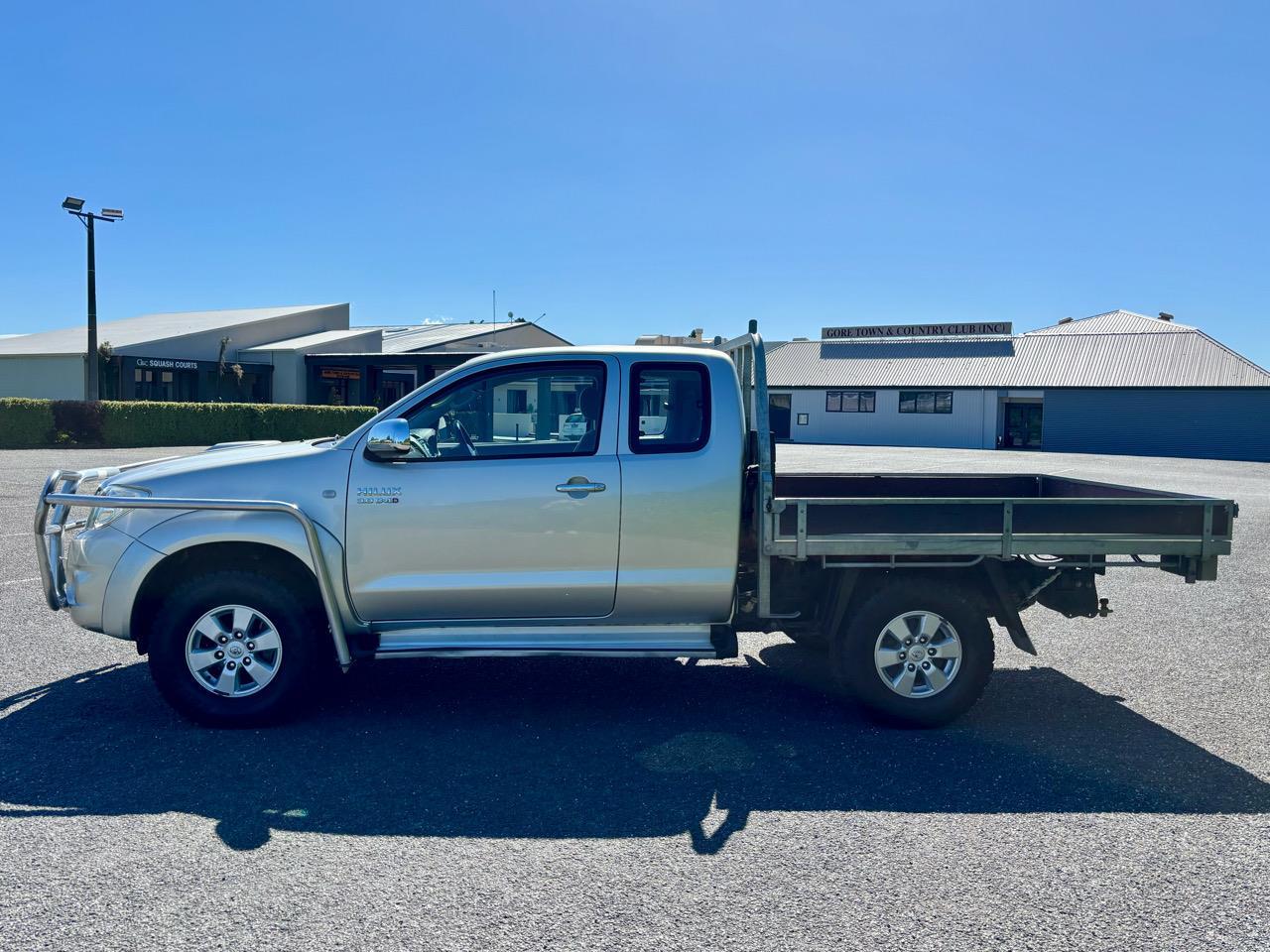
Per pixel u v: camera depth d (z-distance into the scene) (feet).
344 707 19.01
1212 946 10.61
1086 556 18.62
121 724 17.72
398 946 10.46
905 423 162.30
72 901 11.33
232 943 10.47
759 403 17.94
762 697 20.03
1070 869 12.41
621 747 16.90
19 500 53.62
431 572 17.81
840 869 12.37
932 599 17.76
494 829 13.47
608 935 10.73
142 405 108.37
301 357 145.59
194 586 17.31
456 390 18.43
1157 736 17.72
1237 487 76.59
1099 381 146.72
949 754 16.71
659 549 17.97
